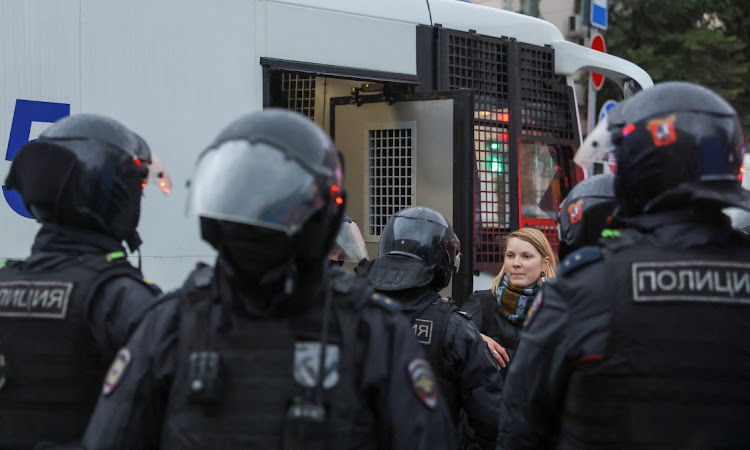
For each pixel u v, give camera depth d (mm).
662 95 1914
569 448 1889
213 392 1581
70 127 2221
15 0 3758
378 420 1686
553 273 3721
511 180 5555
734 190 1862
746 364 1762
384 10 5020
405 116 5117
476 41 5469
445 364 2834
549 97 5895
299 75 5152
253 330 1630
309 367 1609
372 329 1669
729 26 13047
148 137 4094
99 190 2174
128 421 1698
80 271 2055
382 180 5215
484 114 5465
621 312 1802
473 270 5016
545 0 12969
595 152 2043
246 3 4441
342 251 4062
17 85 3748
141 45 4090
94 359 2018
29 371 1996
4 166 3695
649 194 1901
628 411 1785
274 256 1614
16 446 1989
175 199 4137
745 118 10039
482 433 2895
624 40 12266
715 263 1795
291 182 1602
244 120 1719
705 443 1748
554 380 1894
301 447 1555
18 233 3693
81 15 3920
